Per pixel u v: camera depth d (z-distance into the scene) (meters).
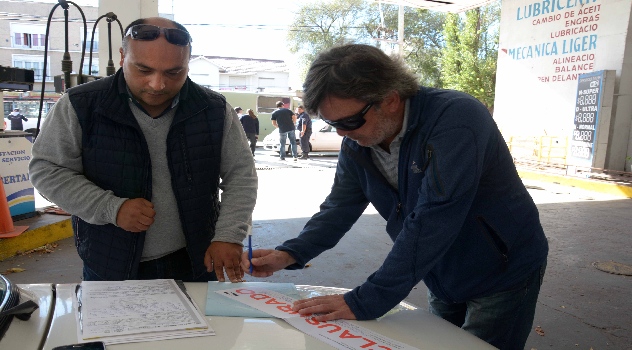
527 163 11.59
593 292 3.91
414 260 1.28
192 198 1.79
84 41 4.01
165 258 1.86
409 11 26.80
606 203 7.71
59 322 1.14
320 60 1.35
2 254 4.26
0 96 4.69
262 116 20.95
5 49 32.59
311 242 1.70
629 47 9.40
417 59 26.17
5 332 1.00
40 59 33.25
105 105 1.63
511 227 1.52
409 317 1.36
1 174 4.62
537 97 11.42
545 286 4.03
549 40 11.01
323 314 1.28
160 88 1.54
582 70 10.23
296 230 5.41
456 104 1.35
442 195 1.29
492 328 1.62
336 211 1.76
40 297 1.26
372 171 1.61
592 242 5.34
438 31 26.38
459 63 21.23
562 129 10.77
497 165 1.47
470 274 1.57
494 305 1.60
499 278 1.55
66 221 4.97
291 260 1.65
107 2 5.29
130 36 1.53
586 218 6.54
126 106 1.67
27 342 1.01
